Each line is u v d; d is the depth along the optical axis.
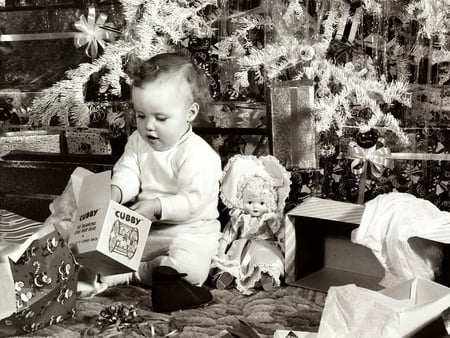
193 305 1.29
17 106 1.91
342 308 1.04
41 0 1.87
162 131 1.39
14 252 1.11
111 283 1.42
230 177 1.53
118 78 1.59
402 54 1.68
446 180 1.69
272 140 1.61
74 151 1.88
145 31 1.57
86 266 1.29
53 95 1.64
